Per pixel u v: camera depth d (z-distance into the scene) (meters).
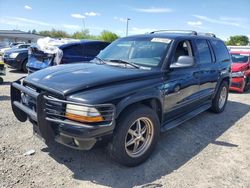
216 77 6.03
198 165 3.91
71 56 9.21
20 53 12.64
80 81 3.42
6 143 4.28
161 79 4.09
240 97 9.11
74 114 3.15
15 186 3.19
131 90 3.53
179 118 4.85
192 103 5.18
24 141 4.39
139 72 3.92
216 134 5.21
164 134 5.07
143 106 3.75
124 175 3.55
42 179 3.36
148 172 3.66
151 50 4.51
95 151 4.15
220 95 6.56
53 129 3.38
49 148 4.18
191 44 5.09
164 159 4.04
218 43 6.41
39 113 3.31
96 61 4.78
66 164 3.75
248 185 3.45
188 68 4.82
